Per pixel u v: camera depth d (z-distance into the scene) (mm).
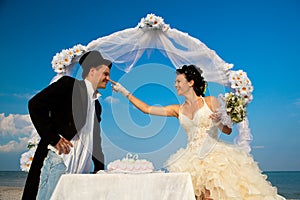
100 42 4012
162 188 2740
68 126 3125
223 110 3768
